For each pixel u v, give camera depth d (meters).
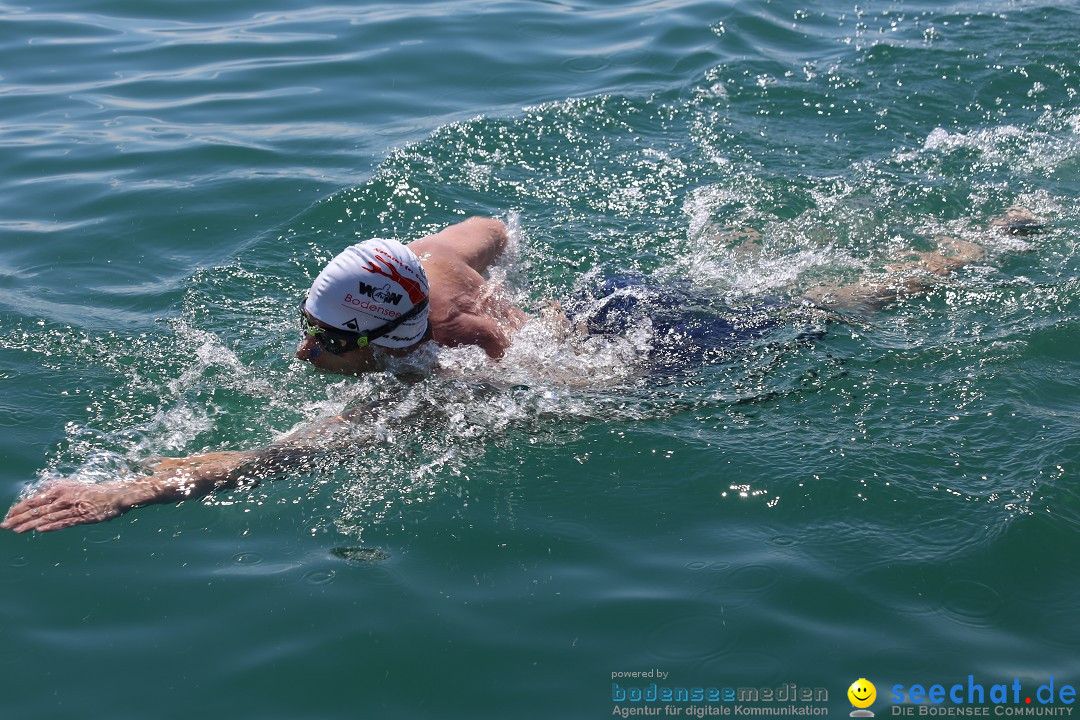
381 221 5.80
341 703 2.85
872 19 8.41
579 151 6.56
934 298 4.87
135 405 4.18
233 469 3.70
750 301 4.82
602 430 3.96
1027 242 5.36
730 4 8.68
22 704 2.84
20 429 3.99
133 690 2.89
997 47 7.70
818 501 3.58
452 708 2.82
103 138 6.82
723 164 6.33
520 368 4.19
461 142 6.62
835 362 4.36
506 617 3.12
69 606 3.18
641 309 4.62
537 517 3.56
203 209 5.92
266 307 4.97
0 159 6.53
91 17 8.99
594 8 9.06
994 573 3.25
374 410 3.96
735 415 4.06
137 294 5.07
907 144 6.52
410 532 3.49
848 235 5.51
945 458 3.76
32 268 5.30
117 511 3.48
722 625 3.07
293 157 6.55
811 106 7.03
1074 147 6.41
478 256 4.54
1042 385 4.16
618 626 3.08
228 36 8.55
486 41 8.33
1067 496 3.52
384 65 7.93
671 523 3.52
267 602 3.19
